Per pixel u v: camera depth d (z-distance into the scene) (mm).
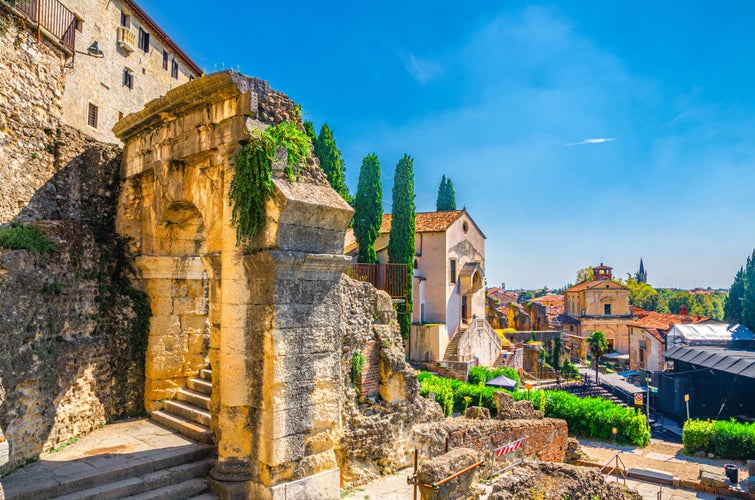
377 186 33031
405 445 13219
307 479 9539
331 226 10227
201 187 11062
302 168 10320
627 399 36688
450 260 40312
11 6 11625
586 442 24312
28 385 9781
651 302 101062
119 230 13742
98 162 13852
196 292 13867
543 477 11172
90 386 11727
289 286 9547
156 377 13047
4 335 9250
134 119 12633
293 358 9516
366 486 11812
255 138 9594
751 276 51750
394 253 33656
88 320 11883
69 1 26516
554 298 103812
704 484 17797
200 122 10836
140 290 13297
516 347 47438
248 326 9711
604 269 88000
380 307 14172
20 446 9508
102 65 29281
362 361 12852
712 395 32500
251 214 9570
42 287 10359
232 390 9648
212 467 10125
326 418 10039
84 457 10023
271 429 9125
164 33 34906
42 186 12414
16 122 11812
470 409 19406
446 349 38219
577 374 47781
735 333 40375
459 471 10320
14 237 9891
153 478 9352
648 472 19156
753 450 21547
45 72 12727
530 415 19578
